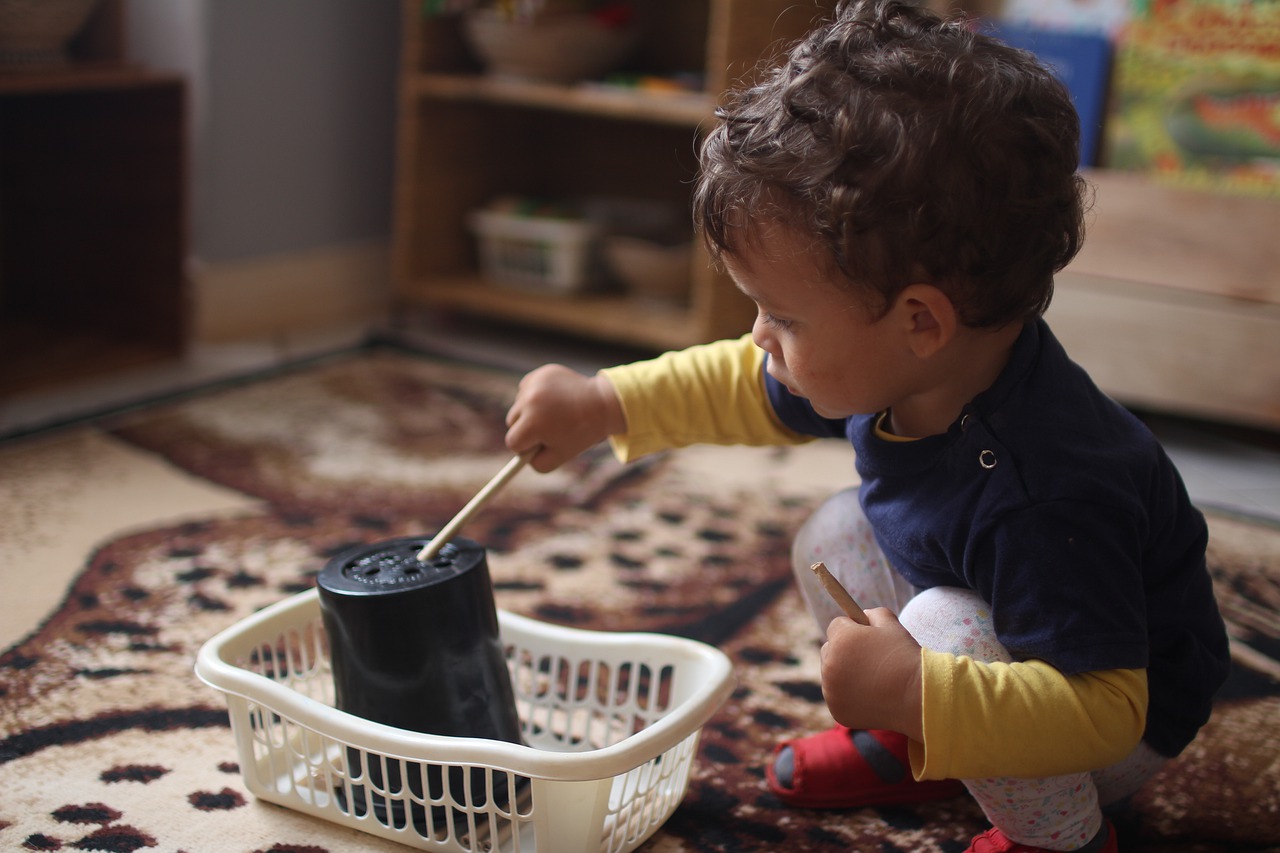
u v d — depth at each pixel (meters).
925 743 0.63
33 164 1.92
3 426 1.50
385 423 1.58
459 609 0.77
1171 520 0.72
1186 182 1.68
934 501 0.70
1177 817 0.84
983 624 0.69
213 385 1.68
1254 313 1.56
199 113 1.86
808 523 0.86
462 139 2.10
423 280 2.07
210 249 1.92
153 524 1.25
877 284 0.63
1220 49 1.64
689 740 0.79
